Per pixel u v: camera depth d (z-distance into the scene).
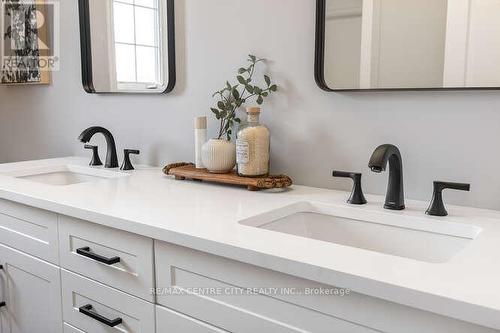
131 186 1.51
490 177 1.19
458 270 0.79
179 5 1.75
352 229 1.23
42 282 1.45
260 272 0.91
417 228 1.13
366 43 1.33
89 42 2.08
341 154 1.43
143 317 1.15
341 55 1.38
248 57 1.59
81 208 1.23
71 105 2.25
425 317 0.73
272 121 1.57
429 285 0.72
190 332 1.05
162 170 1.83
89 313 1.28
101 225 1.22
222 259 0.97
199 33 1.71
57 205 1.29
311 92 1.47
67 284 1.36
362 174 1.40
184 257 1.04
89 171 1.93
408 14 1.25
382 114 1.34
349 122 1.41
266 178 1.42
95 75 2.08
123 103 2.02
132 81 1.94
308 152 1.50
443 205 1.16
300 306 0.86
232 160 1.55
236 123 1.65
